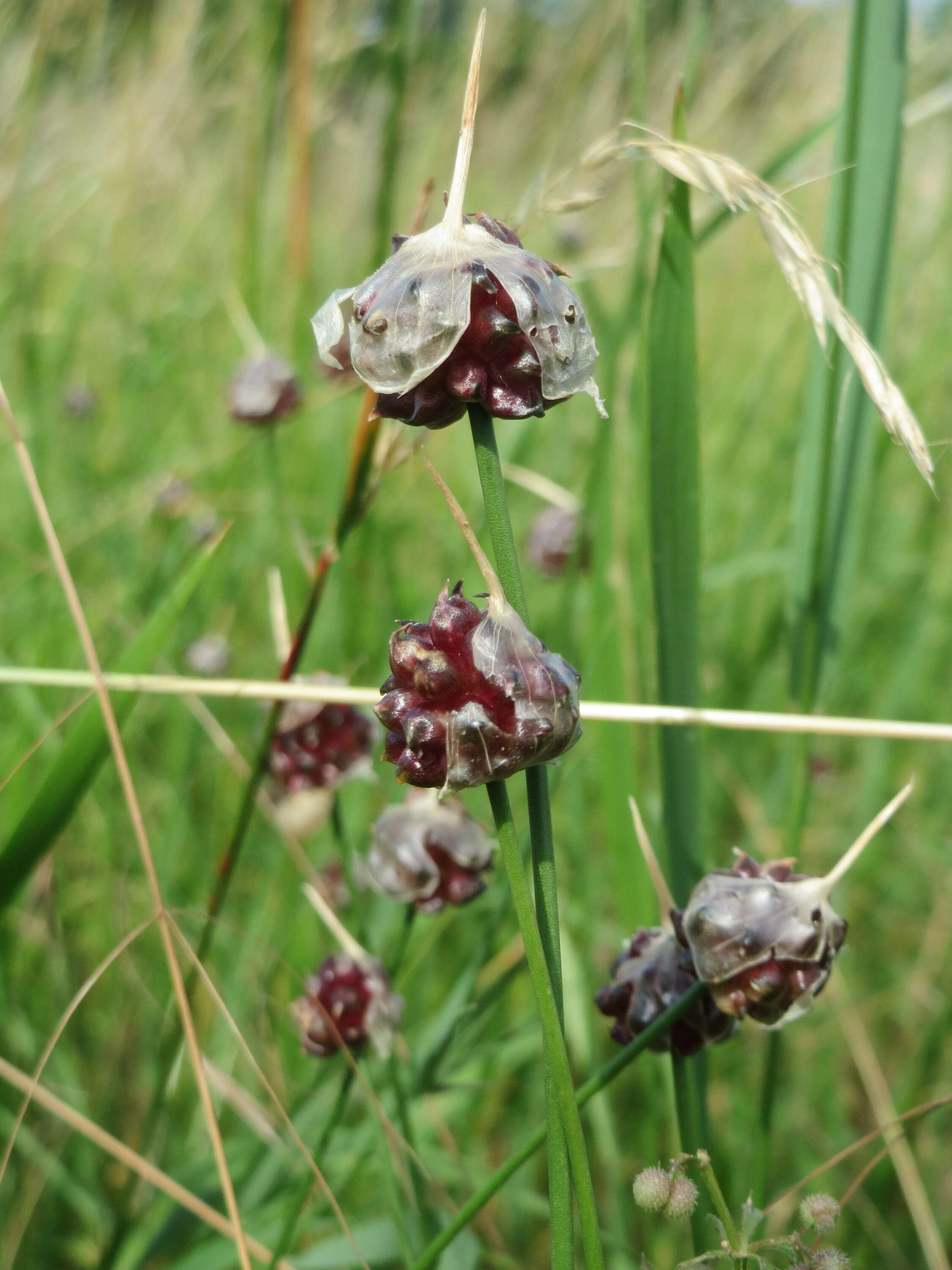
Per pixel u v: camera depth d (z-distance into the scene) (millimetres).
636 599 271
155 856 391
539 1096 338
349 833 355
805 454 234
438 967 374
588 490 276
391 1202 227
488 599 126
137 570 476
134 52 578
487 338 124
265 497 483
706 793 368
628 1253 264
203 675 420
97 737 211
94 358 593
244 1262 192
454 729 122
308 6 404
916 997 377
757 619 514
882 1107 302
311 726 258
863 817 426
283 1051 332
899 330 500
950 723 493
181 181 639
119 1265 270
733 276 635
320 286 567
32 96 496
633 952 183
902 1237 293
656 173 261
